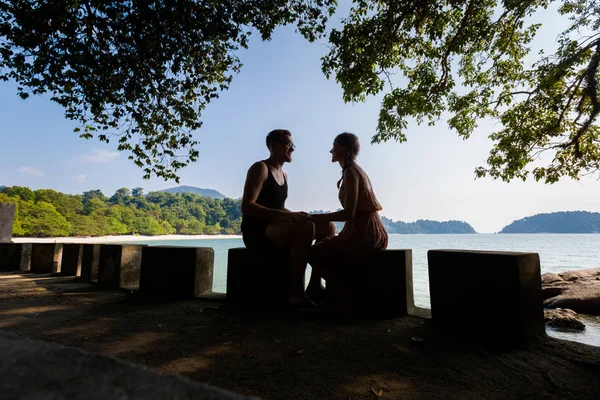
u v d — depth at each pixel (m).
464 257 2.74
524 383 1.82
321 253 3.35
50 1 5.80
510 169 10.34
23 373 0.59
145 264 4.54
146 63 7.58
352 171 3.22
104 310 3.59
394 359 2.16
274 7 7.71
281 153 3.68
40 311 3.54
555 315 4.99
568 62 8.34
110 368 0.63
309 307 3.38
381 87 8.33
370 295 3.33
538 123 10.02
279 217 3.29
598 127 9.64
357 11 8.28
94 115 8.49
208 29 6.89
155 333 2.73
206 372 1.94
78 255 6.60
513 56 9.77
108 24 6.57
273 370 1.98
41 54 6.29
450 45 8.74
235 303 3.88
